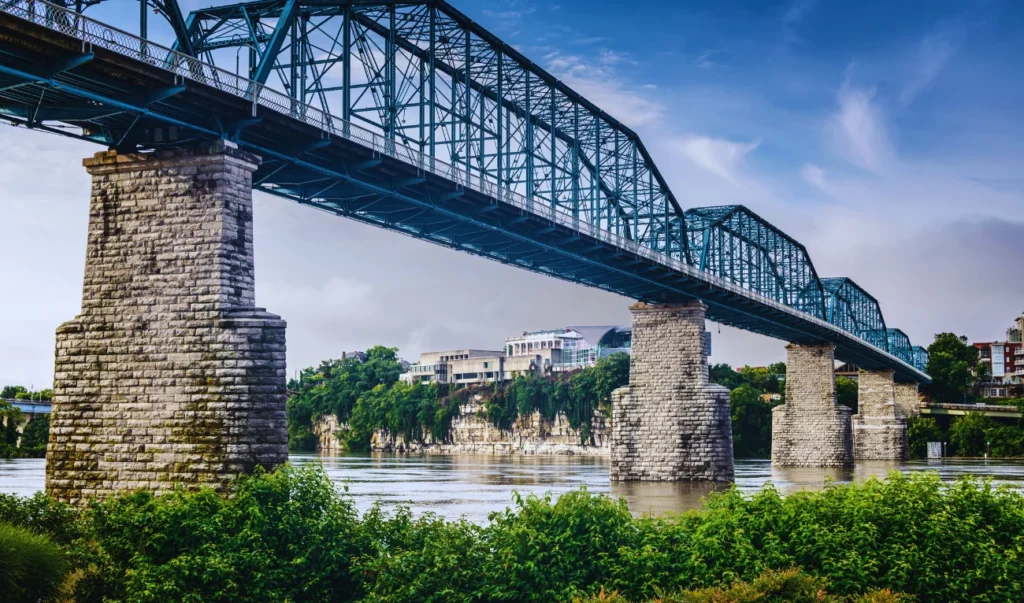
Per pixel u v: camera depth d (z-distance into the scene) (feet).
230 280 153.38
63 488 155.84
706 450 305.12
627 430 313.12
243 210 156.76
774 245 444.55
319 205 208.74
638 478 309.83
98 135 161.79
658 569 108.47
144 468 151.64
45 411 488.44
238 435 147.74
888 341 643.04
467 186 217.15
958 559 104.42
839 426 451.94
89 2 142.20
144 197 157.69
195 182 155.12
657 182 326.44
